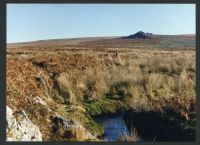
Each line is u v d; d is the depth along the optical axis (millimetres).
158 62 13078
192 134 8703
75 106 9922
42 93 9812
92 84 10945
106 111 10016
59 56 13273
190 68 12609
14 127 7867
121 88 10969
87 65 12391
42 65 11445
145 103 9977
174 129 8906
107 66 12523
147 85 10867
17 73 10070
